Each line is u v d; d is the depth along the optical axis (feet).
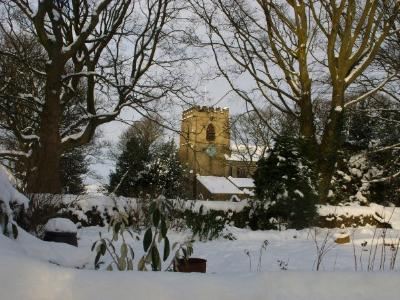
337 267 22.57
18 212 19.92
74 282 9.04
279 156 44.60
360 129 80.12
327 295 9.23
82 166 103.91
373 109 73.56
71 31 58.90
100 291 8.95
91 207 41.63
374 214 51.72
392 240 33.17
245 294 9.17
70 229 23.25
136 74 56.75
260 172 45.75
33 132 64.34
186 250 13.57
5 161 65.26
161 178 73.82
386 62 69.31
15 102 54.85
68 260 14.90
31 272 9.08
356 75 55.93
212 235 35.55
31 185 42.19
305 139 50.37
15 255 9.63
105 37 54.85
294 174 44.06
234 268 22.34
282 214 43.98
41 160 49.29
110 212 41.57
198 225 34.47
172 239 31.55
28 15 52.13
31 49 64.95
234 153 141.79
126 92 56.44
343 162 62.49
